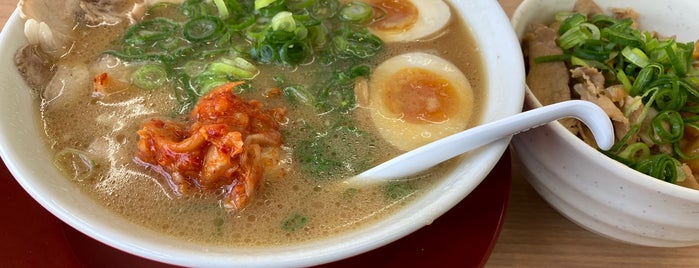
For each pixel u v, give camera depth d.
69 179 0.29
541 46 0.34
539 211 0.33
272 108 0.32
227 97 0.30
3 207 0.30
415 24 0.36
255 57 0.34
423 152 0.28
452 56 0.35
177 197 0.29
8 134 0.28
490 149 0.28
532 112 0.28
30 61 0.32
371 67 0.34
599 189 0.29
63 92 0.32
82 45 0.34
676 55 0.33
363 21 0.36
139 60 0.33
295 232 0.28
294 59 0.34
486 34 0.35
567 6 0.36
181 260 0.25
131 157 0.30
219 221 0.28
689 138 0.32
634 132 0.31
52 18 0.34
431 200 0.27
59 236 0.30
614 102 0.32
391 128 0.32
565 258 0.32
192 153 0.28
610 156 0.31
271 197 0.29
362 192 0.29
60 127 0.31
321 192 0.29
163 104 0.32
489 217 0.31
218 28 0.35
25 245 0.30
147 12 0.36
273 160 0.30
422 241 0.30
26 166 0.28
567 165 0.29
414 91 0.33
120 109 0.32
